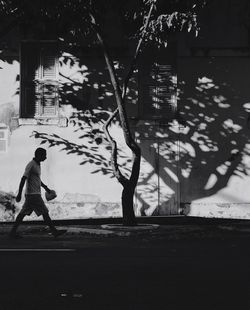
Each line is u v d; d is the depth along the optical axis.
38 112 17.89
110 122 16.00
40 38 17.61
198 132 17.91
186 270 8.09
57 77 17.81
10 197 17.59
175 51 18.03
